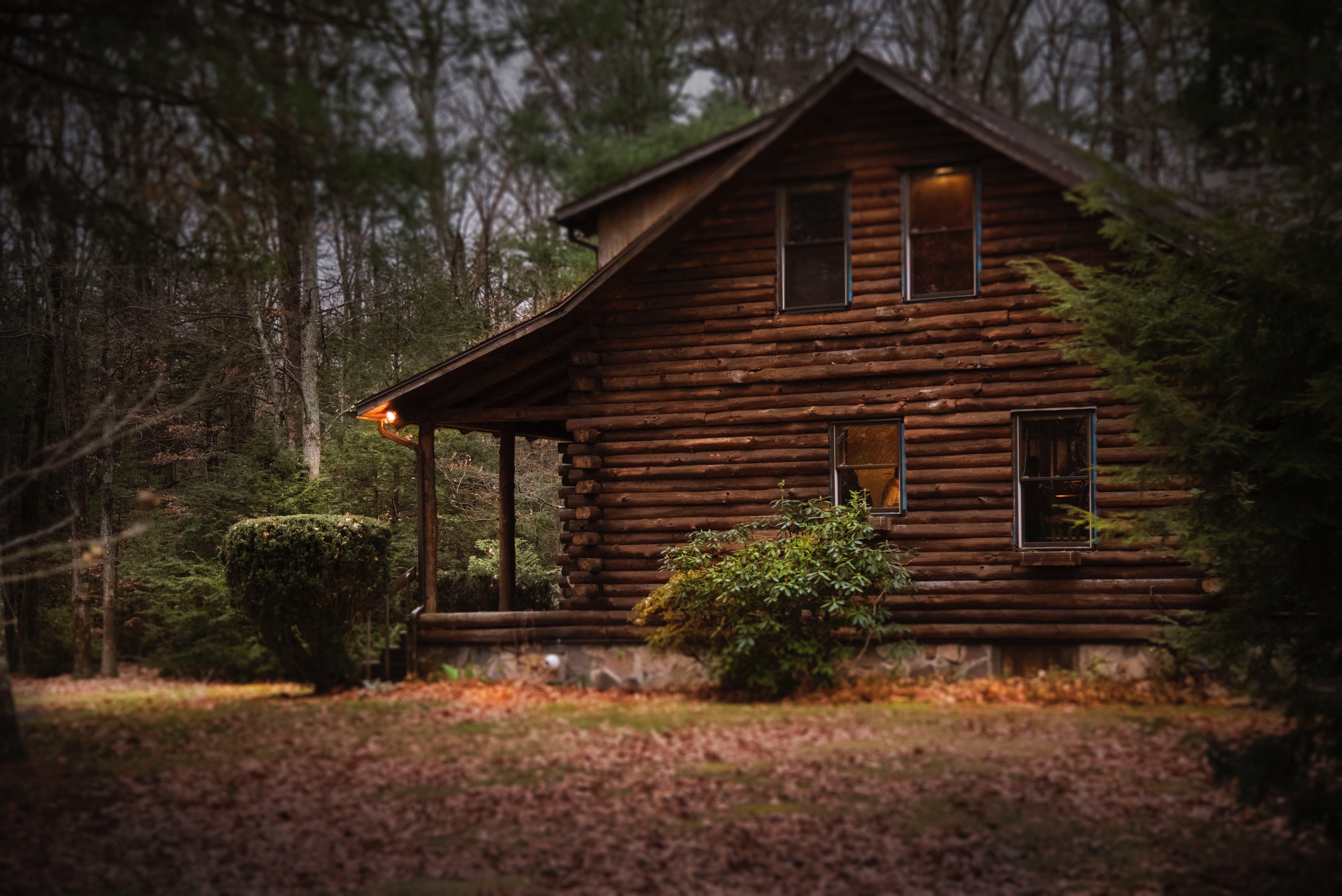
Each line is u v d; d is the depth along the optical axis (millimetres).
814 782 8602
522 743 10242
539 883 6418
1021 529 13883
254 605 15195
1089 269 11953
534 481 25203
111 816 7609
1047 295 13492
